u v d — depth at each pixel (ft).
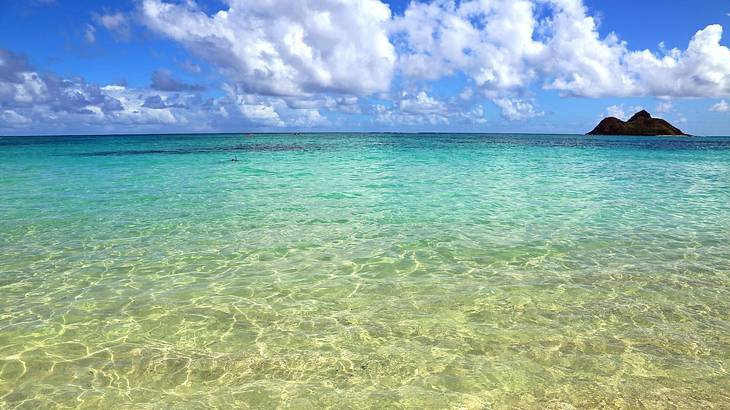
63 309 22.17
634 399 15.23
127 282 25.66
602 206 46.62
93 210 44.57
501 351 18.13
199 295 23.79
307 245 32.53
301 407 14.94
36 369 17.07
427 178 71.26
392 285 24.89
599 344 18.56
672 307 21.89
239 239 34.09
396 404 15.06
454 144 212.84
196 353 18.19
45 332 19.90
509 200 50.11
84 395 15.58
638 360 17.42
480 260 28.96
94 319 21.12
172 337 19.45
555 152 145.89
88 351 18.35
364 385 16.07
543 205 47.09
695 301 22.56
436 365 17.22
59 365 17.35
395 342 18.89
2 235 35.24
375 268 27.63
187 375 16.72
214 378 16.55
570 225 38.04
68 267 28.12
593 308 21.80
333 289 24.43
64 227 37.76
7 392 15.70
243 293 24.00
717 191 57.72
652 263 28.22
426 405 14.99
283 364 17.38
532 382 16.16
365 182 66.03
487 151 151.94
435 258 29.43
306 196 52.90
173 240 33.94
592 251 30.78
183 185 62.80
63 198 51.60
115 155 129.49
